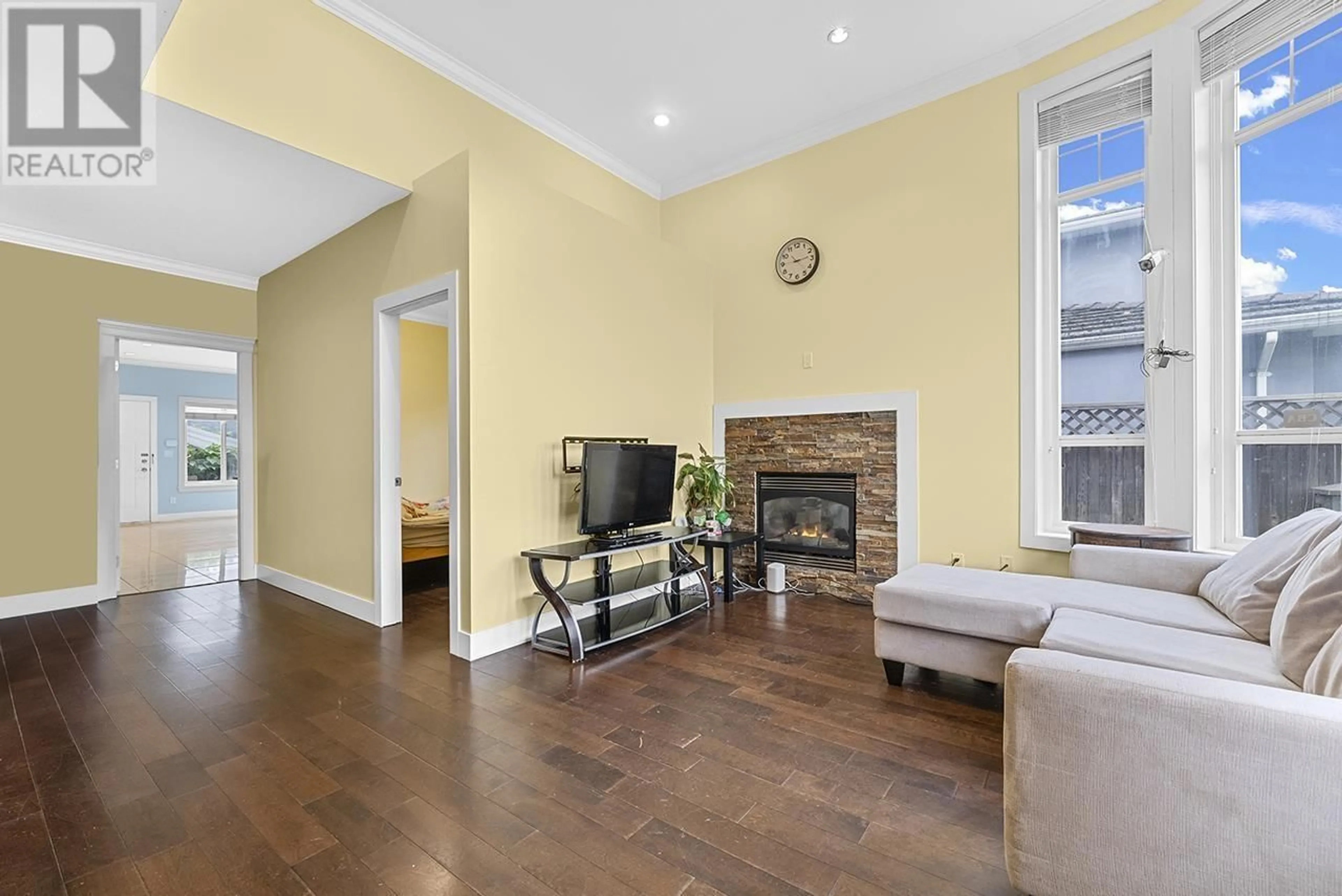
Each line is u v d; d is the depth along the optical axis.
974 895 1.43
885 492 4.18
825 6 3.36
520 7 3.35
